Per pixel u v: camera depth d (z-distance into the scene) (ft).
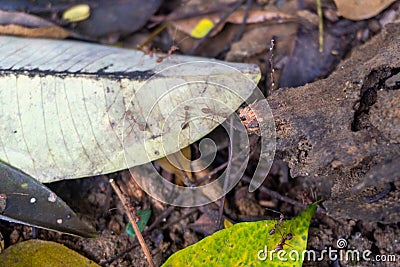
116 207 1.23
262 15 1.31
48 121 1.16
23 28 1.27
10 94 1.16
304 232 1.16
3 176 1.15
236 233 1.15
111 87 1.16
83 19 1.31
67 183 1.23
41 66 1.17
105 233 1.21
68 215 1.16
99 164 1.16
